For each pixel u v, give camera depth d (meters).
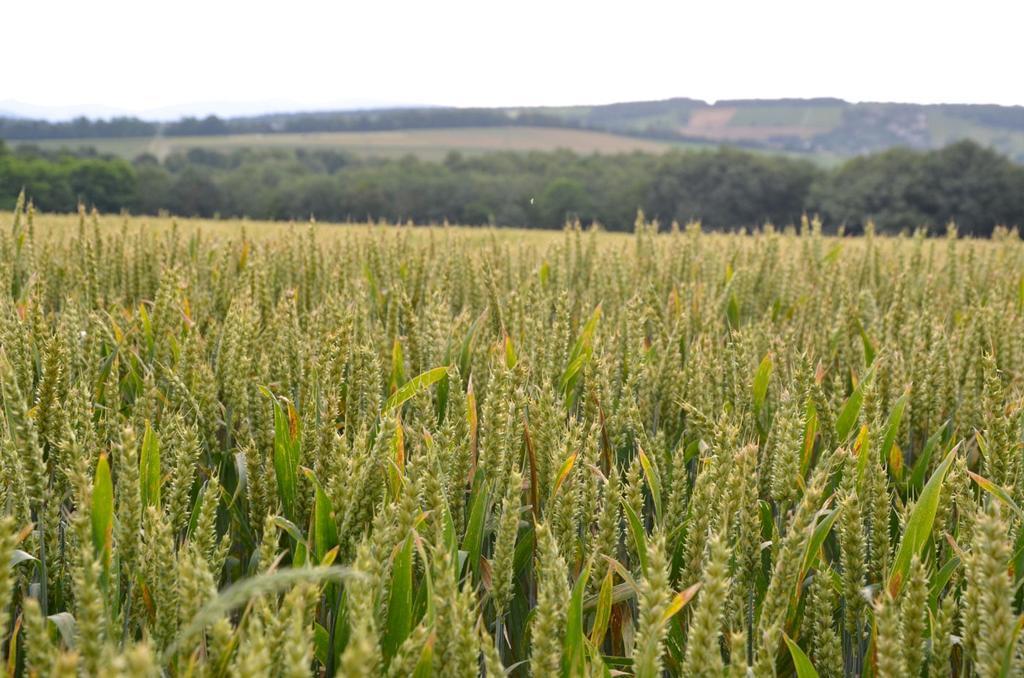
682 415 3.39
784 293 6.42
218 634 1.39
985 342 3.83
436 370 2.83
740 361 3.35
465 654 1.45
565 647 1.60
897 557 1.90
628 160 86.56
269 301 4.52
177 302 3.86
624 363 3.68
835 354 4.61
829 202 65.19
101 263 5.57
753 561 1.97
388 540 1.64
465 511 2.38
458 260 6.03
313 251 5.46
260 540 2.48
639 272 6.52
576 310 5.24
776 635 1.54
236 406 3.04
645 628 1.46
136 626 1.80
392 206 70.38
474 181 71.69
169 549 1.67
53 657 1.33
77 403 2.45
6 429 2.23
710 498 2.00
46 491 2.00
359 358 2.87
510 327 4.16
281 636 1.40
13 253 5.40
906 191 63.25
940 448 3.29
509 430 2.39
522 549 2.31
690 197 69.19
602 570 2.06
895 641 1.61
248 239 6.96
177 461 2.17
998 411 2.49
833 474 2.68
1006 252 8.32
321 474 2.35
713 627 1.47
